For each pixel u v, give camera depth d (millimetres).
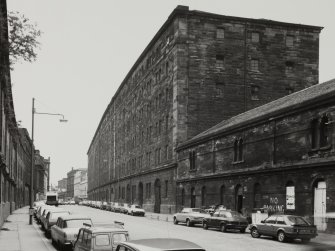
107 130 120125
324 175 27906
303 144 30172
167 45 60031
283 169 31969
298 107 30641
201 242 23984
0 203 31875
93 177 158125
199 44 56188
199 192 47125
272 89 57781
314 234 24219
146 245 8078
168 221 43219
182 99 54906
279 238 24922
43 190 159500
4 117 37375
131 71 83688
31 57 15250
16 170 65750
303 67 59156
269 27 58531
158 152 63969
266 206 34188
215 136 43344
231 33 57312
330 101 27734
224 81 56281
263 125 35219
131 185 81438
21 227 32750
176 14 56125
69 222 19547
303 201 29750
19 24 15016
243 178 37844
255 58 57688
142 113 74875
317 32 60062
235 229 31359
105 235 12391
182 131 54438
